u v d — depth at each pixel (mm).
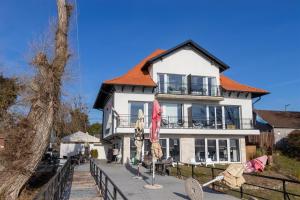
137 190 12305
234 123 31188
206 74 30688
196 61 30625
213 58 30688
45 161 25453
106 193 9156
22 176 12617
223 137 30172
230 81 34344
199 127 29375
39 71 13594
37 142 13102
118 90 27906
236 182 9531
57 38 14070
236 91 30984
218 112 30781
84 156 32281
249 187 18297
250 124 31281
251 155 31109
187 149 28703
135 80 28656
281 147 37625
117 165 24766
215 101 30641
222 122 30531
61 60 13836
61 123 15281
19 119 14180
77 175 18531
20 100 14289
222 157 29891
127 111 27688
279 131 40250
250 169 9695
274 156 33000
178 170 18078
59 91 13914
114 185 6777
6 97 17875
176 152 28531
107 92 30391
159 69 29578
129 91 28109
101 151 38094
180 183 14281
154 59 29422
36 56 13602
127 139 26875
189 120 29438
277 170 26969
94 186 13820
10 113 15070
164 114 29016
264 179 21703
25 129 13164
